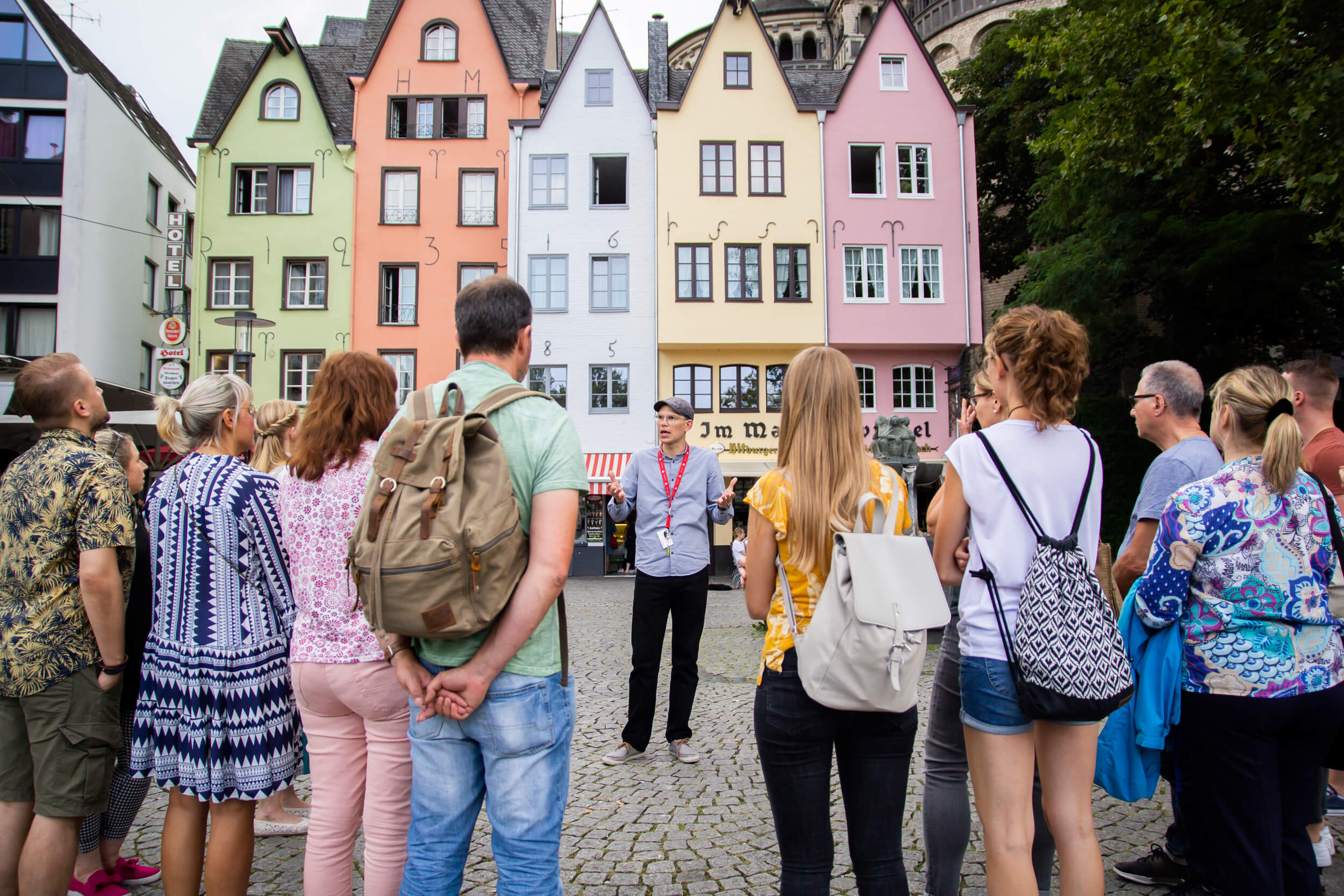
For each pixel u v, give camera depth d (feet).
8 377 47.32
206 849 10.82
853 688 7.23
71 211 85.35
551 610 7.62
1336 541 9.01
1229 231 58.44
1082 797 7.94
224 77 96.94
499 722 7.12
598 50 89.25
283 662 9.43
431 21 91.35
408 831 8.43
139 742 9.29
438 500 6.56
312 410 8.79
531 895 7.05
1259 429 9.36
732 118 86.12
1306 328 67.87
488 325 7.80
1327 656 8.84
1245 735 8.75
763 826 12.78
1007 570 7.89
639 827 12.80
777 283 85.05
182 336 70.33
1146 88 43.39
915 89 87.40
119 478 10.03
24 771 9.82
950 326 85.05
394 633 6.61
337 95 97.04
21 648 9.50
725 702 21.47
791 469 8.04
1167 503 9.53
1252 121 36.76
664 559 16.47
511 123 87.92
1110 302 71.72
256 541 9.31
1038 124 86.79
